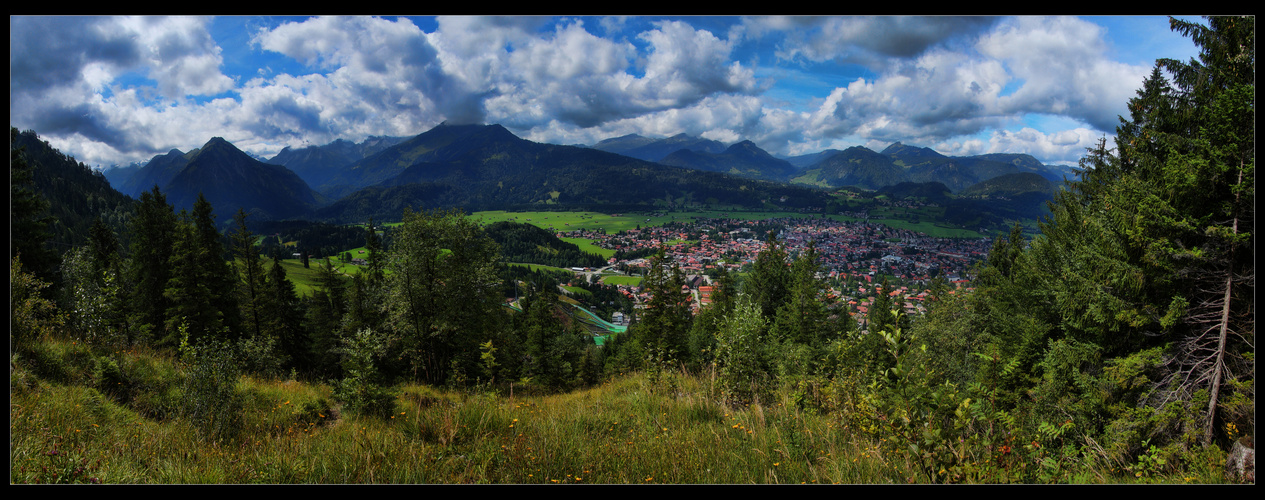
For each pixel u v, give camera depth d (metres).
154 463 3.96
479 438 4.76
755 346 7.79
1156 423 7.18
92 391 6.14
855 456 4.12
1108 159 15.73
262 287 25.39
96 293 9.80
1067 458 4.03
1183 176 7.59
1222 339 7.21
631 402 7.29
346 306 28.62
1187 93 10.06
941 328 20.38
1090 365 10.78
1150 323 8.97
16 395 4.95
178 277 20.94
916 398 3.68
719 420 6.04
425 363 20.69
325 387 10.05
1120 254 9.41
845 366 5.93
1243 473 3.81
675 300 26.20
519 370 20.81
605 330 79.94
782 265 32.59
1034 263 16.58
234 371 6.36
